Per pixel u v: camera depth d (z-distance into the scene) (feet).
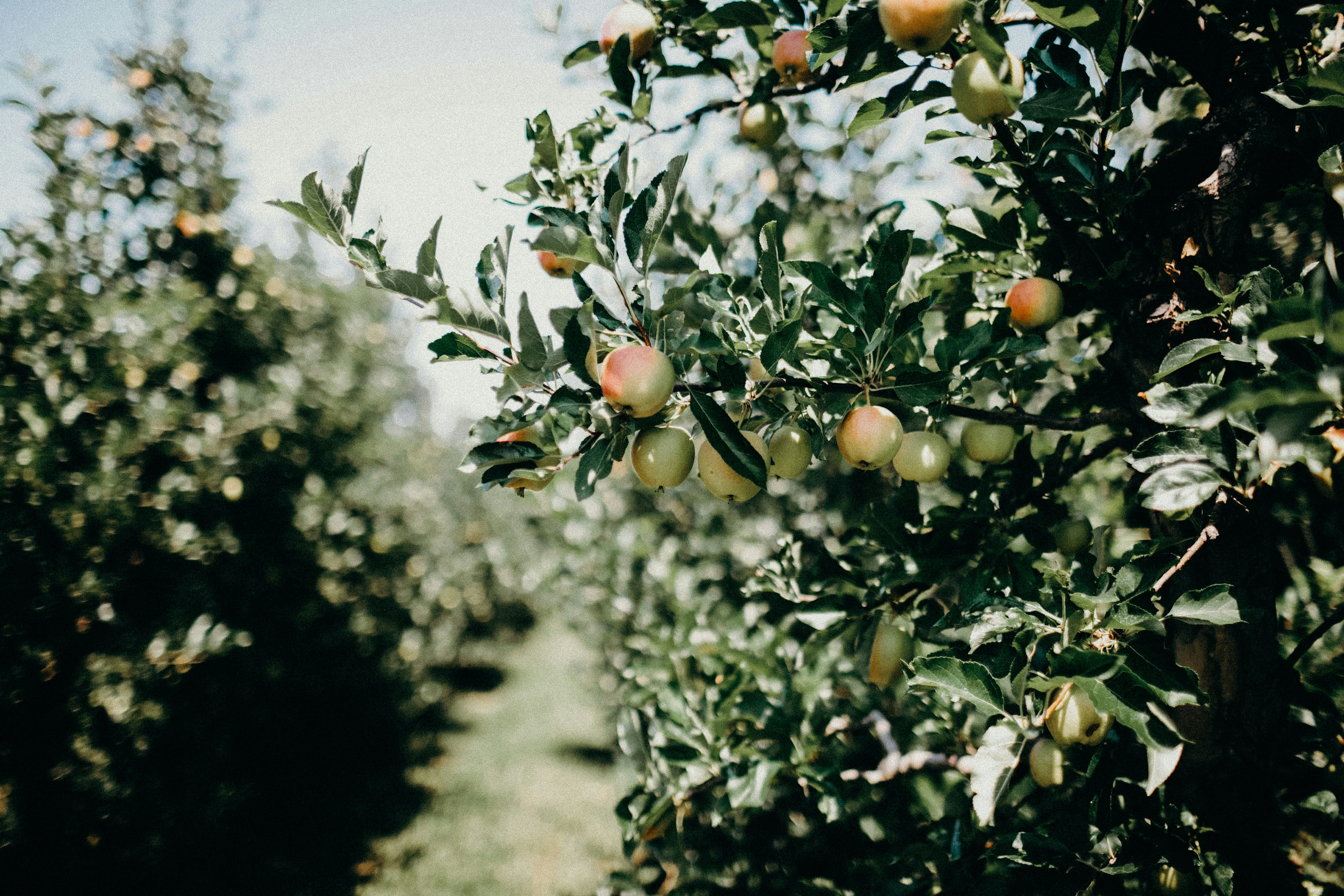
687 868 7.27
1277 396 2.22
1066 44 4.15
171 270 15.02
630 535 12.57
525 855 17.12
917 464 4.82
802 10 5.15
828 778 5.77
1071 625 3.56
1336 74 3.11
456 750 24.85
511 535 41.09
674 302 3.74
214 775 13.74
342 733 21.81
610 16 5.12
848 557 5.74
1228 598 3.43
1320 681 5.19
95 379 11.26
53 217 12.09
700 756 6.21
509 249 3.78
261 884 14.73
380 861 16.49
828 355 4.29
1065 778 4.98
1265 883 3.97
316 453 18.03
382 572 21.84
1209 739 3.97
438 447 44.16
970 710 6.34
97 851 10.91
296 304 18.66
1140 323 4.29
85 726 10.37
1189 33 4.17
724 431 3.59
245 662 14.76
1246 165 3.99
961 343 4.73
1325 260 2.26
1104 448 5.48
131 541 11.48
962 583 4.69
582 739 26.32
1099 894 3.93
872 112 3.95
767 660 6.94
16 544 9.76
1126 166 4.73
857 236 8.55
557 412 3.42
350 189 3.66
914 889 5.40
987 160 4.71
